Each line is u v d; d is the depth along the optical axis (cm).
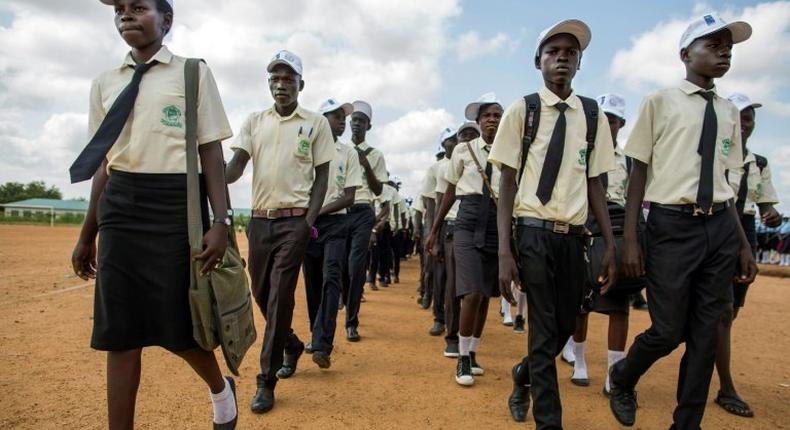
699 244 302
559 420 291
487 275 434
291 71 401
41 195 11144
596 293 402
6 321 562
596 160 321
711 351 299
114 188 239
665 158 318
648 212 323
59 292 768
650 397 411
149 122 241
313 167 411
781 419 369
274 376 363
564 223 304
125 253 237
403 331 635
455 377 443
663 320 304
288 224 387
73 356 445
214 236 242
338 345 552
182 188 244
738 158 331
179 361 452
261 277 398
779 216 482
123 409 239
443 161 724
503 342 590
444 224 618
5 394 355
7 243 1816
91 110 261
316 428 328
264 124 412
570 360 510
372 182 631
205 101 254
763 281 1518
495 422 347
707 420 363
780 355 554
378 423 340
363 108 685
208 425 324
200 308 237
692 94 322
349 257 589
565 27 313
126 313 237
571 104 320
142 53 253
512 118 317
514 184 317
